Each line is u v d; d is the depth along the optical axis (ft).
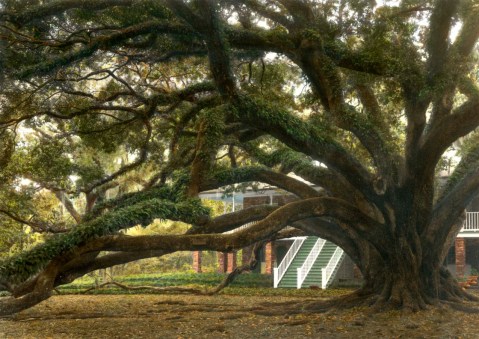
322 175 67.41
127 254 63.46
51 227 91.35
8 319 63.52
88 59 72.08
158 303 82.33
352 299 64.59
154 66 82.58
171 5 48.08
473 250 125.80
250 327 54.39
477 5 55.88
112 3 59.52
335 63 58.65
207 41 49.90
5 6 62.08
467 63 56.65
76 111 74.79
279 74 80.07
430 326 51.88
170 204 55.88
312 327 53.36
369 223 60.90
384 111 73.26
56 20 66.03
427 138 57.77
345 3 57.88
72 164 86.58
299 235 90.79
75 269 60.13
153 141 87.30
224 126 61.62
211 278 124.16
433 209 64.13
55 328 56.18
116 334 51.78
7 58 64.90
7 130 84.74
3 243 112.57
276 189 114.93
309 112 87.45
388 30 55.36
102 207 70.74
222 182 62.08
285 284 113.91
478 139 71.92
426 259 62.64
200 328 54.39
